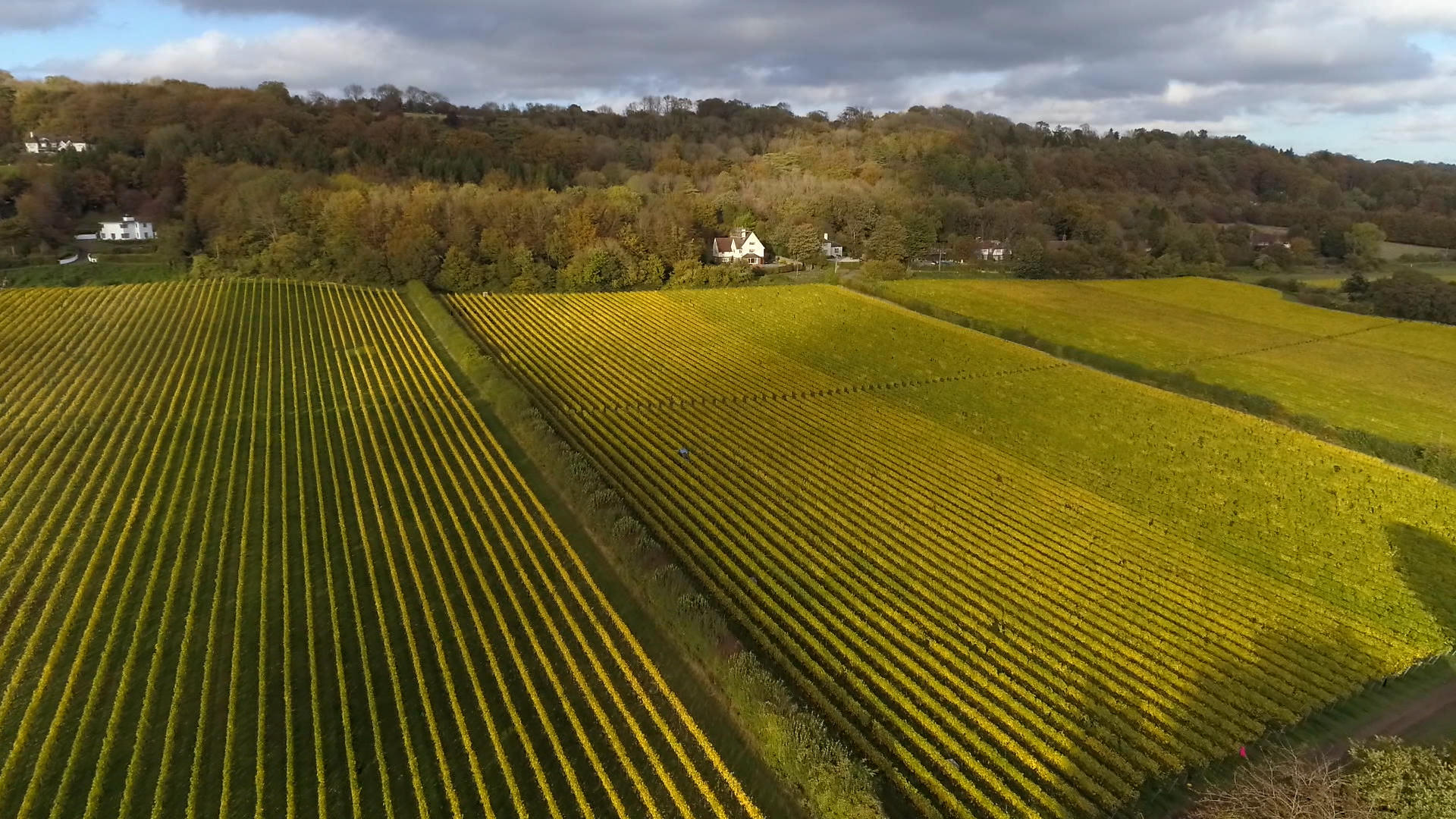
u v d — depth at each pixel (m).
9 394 57.53
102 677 30.36
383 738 28.19
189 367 65.44
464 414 58.56
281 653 32.28
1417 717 31.81
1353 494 51.12
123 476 46.38
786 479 50.16
